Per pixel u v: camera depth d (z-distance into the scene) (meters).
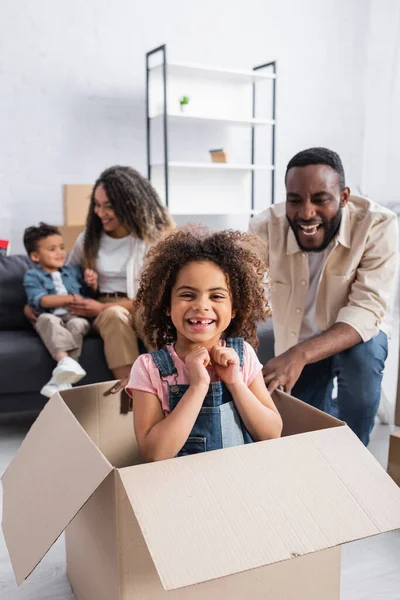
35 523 0.94
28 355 2.10
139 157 4.20
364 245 1.72
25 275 2.39
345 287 1.76
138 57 4.10
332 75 4.87
